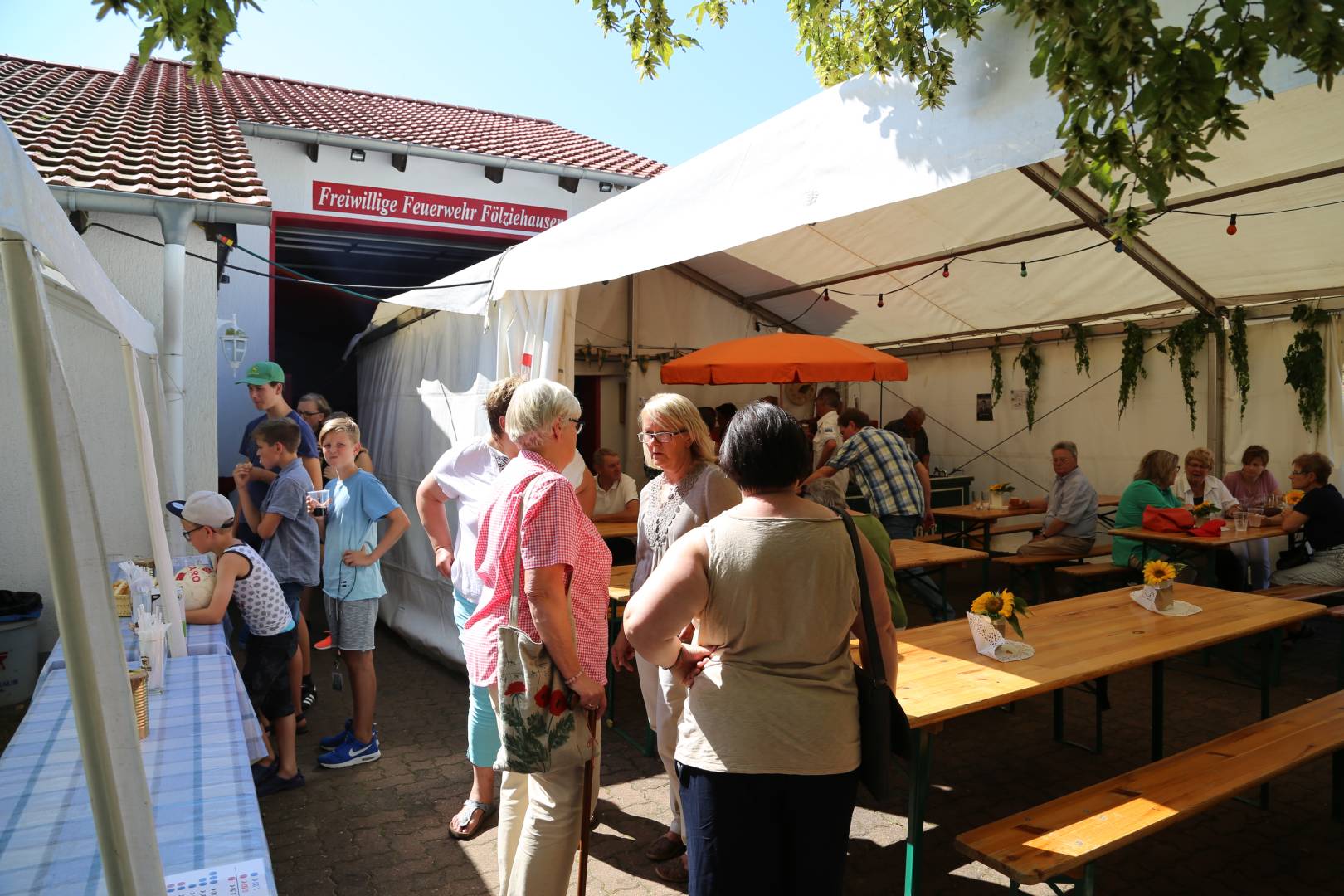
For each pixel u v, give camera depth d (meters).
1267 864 3.45
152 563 4.34
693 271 8.90
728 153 3.57
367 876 3.33
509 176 11.38
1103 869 3.41
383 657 6.56
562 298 5.10
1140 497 7.02
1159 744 4.32
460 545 3.49
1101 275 7.66
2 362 5.70
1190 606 4.20
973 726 5.00
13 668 5.28
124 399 5.85
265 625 3.95
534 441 2.55
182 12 2.63
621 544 6.91
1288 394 7.70
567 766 2.38
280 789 4.06
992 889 3.27
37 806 2.24
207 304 5.81
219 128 9.10
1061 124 2.17
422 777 4.25
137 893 1.42
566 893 2.48
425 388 7.15
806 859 2.01
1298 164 5.02
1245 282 7.35
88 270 1.73
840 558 2.10
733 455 2.15
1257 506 7.09
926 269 7.83
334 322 14.87
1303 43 1.90
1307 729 3.48
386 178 10.73
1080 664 3.30
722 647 2.11
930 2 2.55
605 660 2.65
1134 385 8.88
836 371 7.43
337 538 4.38
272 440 4.64
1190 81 2.02
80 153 6.34
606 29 4.05
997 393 10.26
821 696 2.04
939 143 2.63
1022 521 10.10
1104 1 2.01
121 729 1.40
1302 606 4.29
